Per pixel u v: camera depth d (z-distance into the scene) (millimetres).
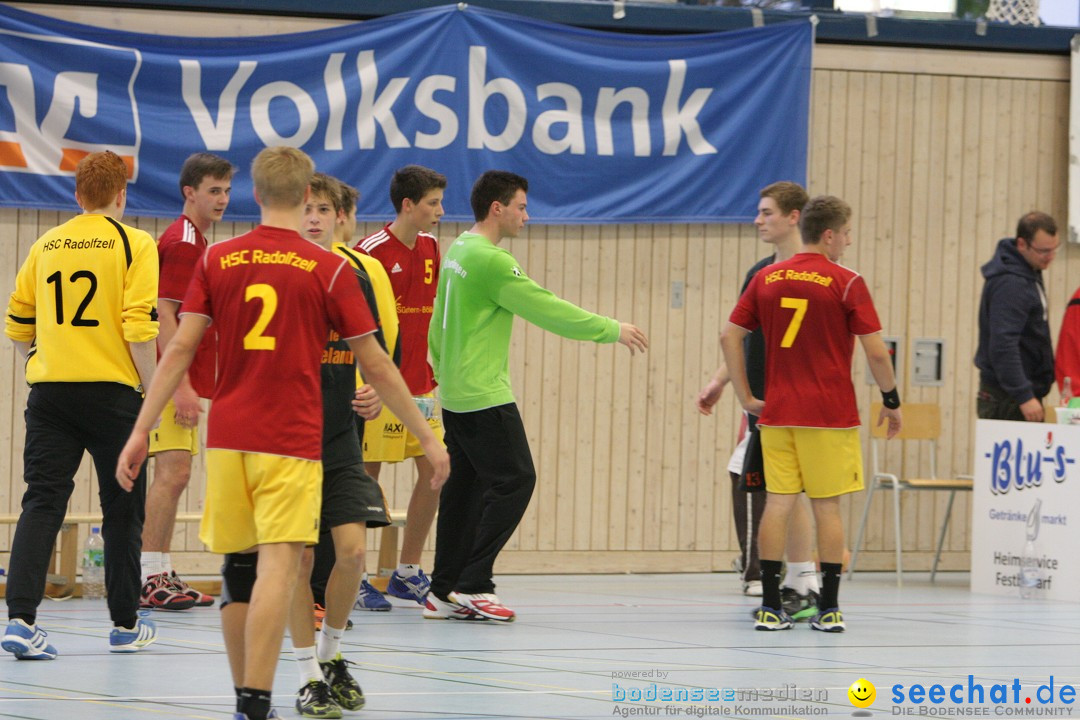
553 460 22906
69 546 18891
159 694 10969
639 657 13500
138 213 21328
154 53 21312
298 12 22062
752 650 14188
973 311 24547
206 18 21766
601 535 23078
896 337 24172
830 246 15984
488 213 16516
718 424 23516
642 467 23234
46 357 12805
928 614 18000
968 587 22125
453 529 16688
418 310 17922
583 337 15953
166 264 15805
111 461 12945
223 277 9344
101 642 14094
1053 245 21266
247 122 21656
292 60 21812
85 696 10828
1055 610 18750
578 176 22844
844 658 13734
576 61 22781
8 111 20750
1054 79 24734
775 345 15836
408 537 18453
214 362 16703
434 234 22469
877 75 24062
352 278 9523
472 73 22406
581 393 23016
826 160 23906
